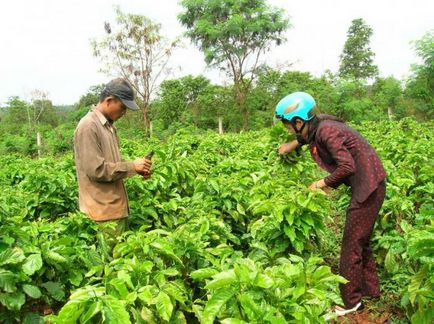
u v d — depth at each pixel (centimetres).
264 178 533
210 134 1365
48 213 557
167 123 3291
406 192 586
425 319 341
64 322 246
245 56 3023
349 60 4597
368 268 438
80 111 3781
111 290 290
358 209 410
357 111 2744
